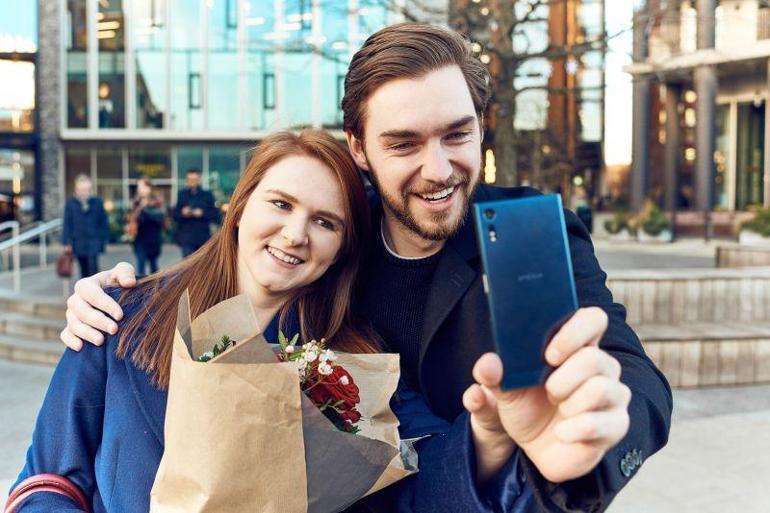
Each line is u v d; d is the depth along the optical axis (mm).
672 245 18859
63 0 23188
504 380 769
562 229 813
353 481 1043
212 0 22906
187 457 961
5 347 6980
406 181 1228
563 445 774
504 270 794
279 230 1280
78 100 23469
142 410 1236
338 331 1384
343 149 1321
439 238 1286
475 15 7551
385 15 9609
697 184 22125
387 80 1194
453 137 1216
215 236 1403
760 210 18422
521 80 16422
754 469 3764
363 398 1224
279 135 1351
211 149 23625
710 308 6457
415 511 1052
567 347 732
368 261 1455
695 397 5414
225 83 23047
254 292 1359
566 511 841
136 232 10109
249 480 962
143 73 23250
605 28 7188
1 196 23328
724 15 12281
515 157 7520
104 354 1325
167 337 1271
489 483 986
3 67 23156
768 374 5773
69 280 10141
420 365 1345
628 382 1026
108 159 23719
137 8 23125
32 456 1322
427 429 1279
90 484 1305
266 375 947
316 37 15531
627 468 877
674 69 8516
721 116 24953
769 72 21297
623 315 1266
